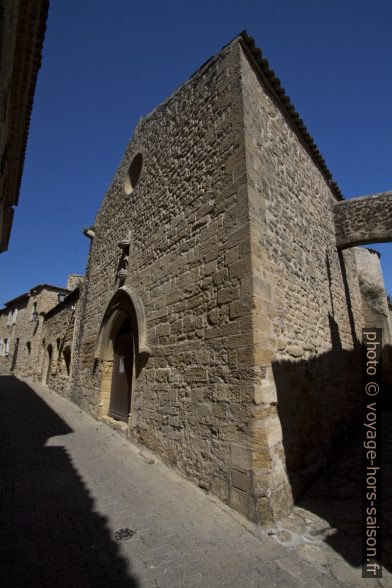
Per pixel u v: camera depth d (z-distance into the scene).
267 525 3.05
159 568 2.42
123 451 5.28
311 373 4.93
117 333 8.00
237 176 4.35
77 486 3.91
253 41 4.96
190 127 5.91
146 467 4.54
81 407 9.05
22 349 21.38
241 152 4.37
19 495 3.62
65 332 12.69
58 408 9.16
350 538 2.93
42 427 6.97
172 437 4.60
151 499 3.57
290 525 3.14
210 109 5.33
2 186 5.79
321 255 6.63
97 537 2.82
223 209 4.50
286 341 4.29
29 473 4.29
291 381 4.21
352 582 2.35
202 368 4.25
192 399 4.32
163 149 6.95
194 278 4.82
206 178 5.04
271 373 3.70
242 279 3.90
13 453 5.12
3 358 24.28
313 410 4.78
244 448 3.36
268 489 3.19
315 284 5.91
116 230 9.22
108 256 9.49
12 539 2.74
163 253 5.95
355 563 2.56
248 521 3.10
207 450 3.87
